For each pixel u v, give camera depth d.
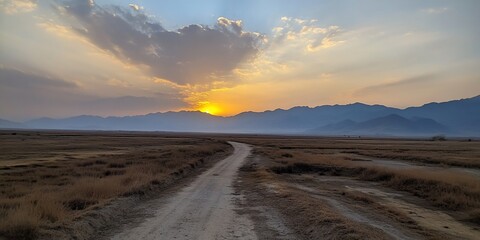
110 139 116.44
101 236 11.01
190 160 39.53
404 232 12.81
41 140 96.75
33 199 14.59
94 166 33.06
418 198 23.42
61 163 36.94
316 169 38.28
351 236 10.14
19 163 37.31
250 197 18.88
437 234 13.55
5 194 17.56
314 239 10.84
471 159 50.97
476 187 24.41
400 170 34.16
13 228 9.69
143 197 18.09
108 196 16.73
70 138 117.12
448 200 21.12
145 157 43.38
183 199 17.94
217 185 23.66
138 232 11.43
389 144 115.62
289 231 11.76
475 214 17.20
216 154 57.44
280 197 18.12
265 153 59.22
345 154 64.31
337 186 27.94
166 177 24.97
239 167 37.16
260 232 11.59
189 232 11.45
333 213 13.47
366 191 25.83
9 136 117.19
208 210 15.18
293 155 53.66
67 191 17.38
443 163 47.19
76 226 11.05
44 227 10.52
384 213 16.89
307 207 14.62
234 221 13.13
